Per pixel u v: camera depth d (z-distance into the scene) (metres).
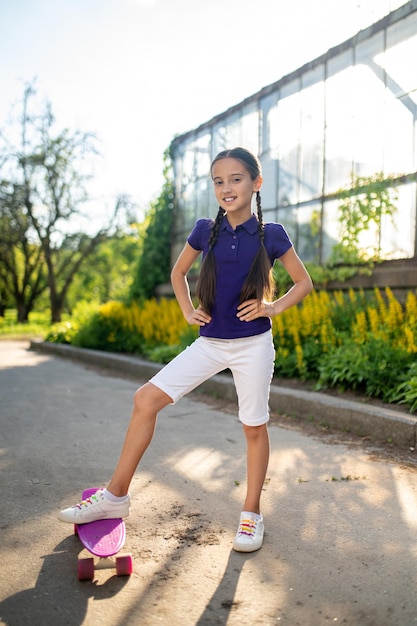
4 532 2.72
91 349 11.02
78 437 4.57
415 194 6.99
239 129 10.32
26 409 5.73
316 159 8.59
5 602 2.10
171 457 3.99
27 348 13.49
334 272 8.02
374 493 3.21
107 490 2.52
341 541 2.60
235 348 2.57
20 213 23.16
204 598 2.13
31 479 3.50
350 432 4.62
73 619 1.99
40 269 27.70
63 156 22.27
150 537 2.67
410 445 4.12
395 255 7.29
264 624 1.96
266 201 9.71
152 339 10.10
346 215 7.78
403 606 2.06
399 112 7.23
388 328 5.95
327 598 2.12
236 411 5.62
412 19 7.01
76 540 2.64
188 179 12.11
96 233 23.66
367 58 7.68
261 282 2.50
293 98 9.01
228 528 2.77
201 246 2.71
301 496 3.18
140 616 2.01
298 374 6.55
